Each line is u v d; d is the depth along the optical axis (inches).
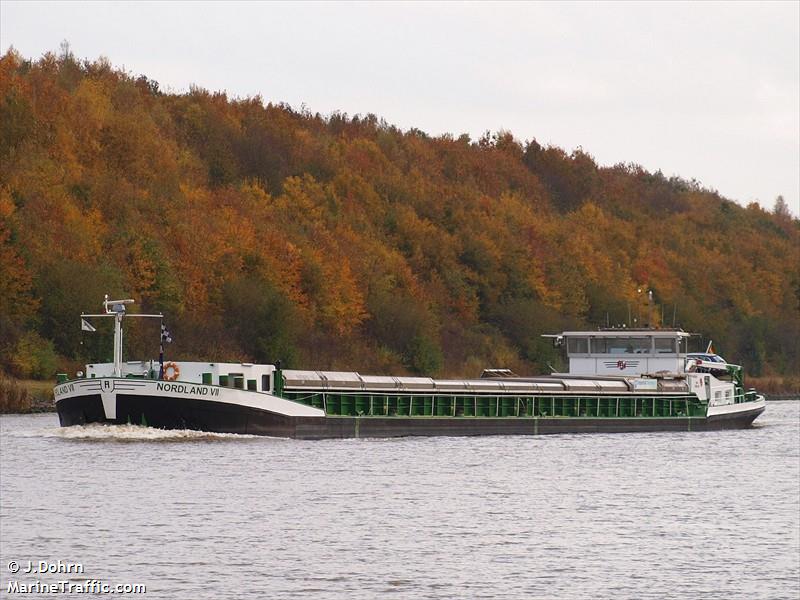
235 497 6427.2
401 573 4985.2
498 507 6397.6
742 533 5856.3
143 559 5103.3
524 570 5073.8
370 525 5836.6
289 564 5078.7
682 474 7854.3
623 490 7091.5
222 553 5231.3
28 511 5969.5
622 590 4813.0
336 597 4645.7
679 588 4859.7
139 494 6446.9
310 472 7322.8
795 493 7066.9
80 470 7155.5
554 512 6309.1
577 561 5241.1
